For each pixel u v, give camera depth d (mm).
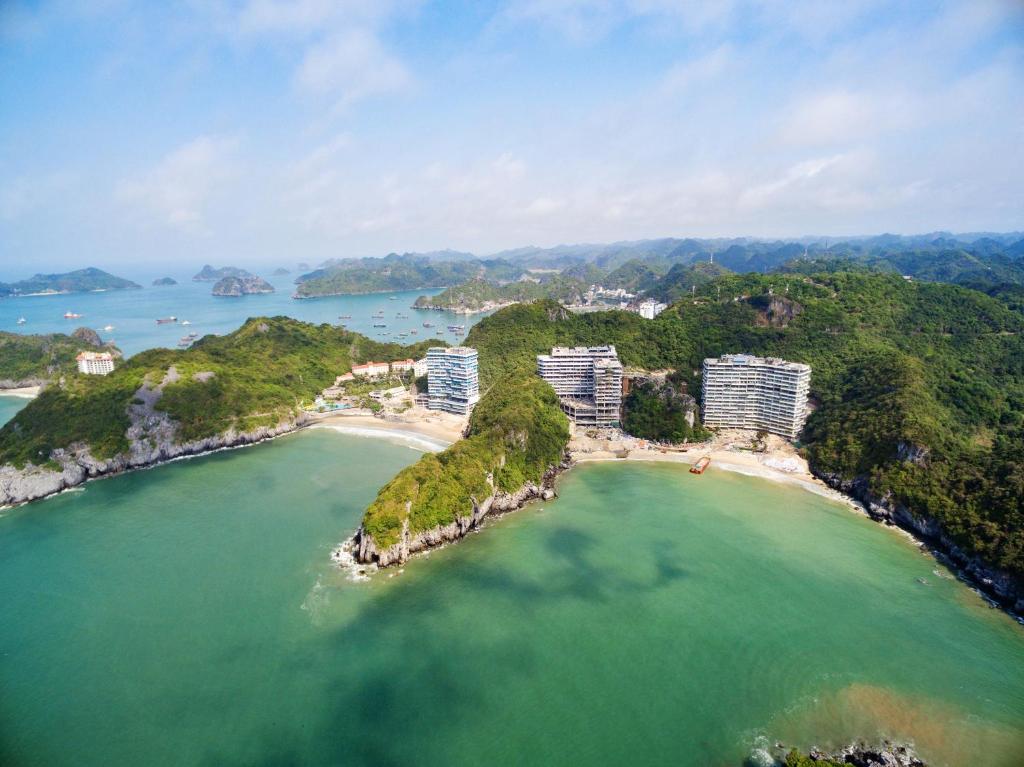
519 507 172625
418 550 145500
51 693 100188
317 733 91562
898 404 185250
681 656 108250
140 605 123938
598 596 126562
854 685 101000
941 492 153250
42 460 189875
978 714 95062
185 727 92812
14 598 127438
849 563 139500
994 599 125562
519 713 95250
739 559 141500
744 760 86812
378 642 112000
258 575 134875
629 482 189875
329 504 172875
